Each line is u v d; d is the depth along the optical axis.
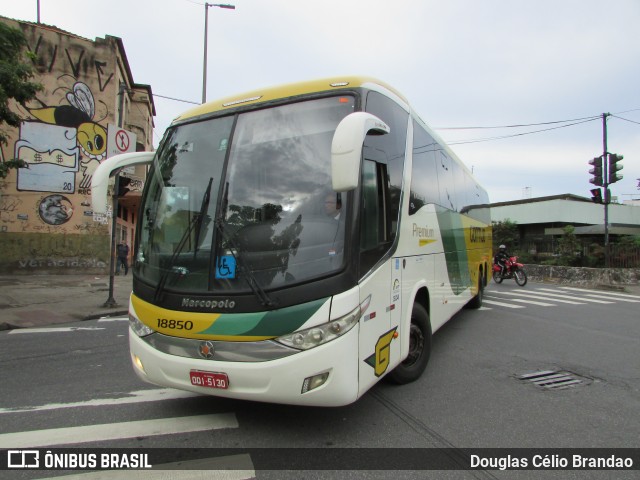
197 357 3.50
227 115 4.18
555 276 19.16
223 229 3.59
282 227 3.51
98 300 11.95
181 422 4.07
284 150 3.81
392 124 4.54
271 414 4.22
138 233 4.23
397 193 4.49
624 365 6.02
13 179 17.72
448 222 6.92
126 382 5.30
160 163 4.32
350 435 3.78
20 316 9.64
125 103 23.30
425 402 4.55
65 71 18.59
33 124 17.95
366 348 3.62
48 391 4.98
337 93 3.92
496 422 4.09
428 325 5.39
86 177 18.91
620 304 12.03
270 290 3.33
